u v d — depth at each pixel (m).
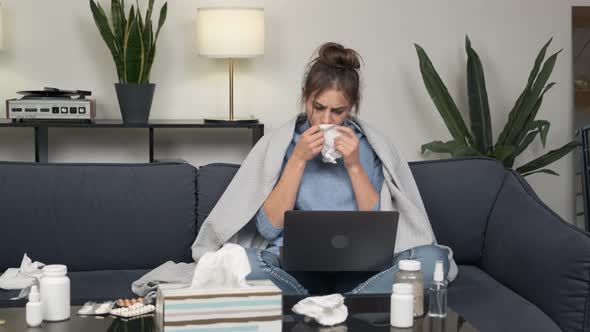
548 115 4.11
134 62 3.55
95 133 3.89
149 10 3.56
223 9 3.51
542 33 4.06
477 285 2.27
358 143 2.27
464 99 4.04
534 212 2.27
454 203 2.52
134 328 1.62
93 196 2.42
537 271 2.07
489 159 2.59
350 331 1.62
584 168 3.61
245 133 3.96
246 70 3.91
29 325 1.61
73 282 2.26
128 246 2.41
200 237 2.37
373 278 2.06
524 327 1.90
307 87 2.29
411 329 1.64
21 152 3.87
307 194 2.33
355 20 3.94
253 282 1.61
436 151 3.74
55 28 3.80
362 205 2.29
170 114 3.89
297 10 3.90
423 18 3.98
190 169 2.49
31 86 3.81
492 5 4.02
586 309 1.92
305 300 1.69
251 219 2.39
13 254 2.37
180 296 1.50
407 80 4.00
